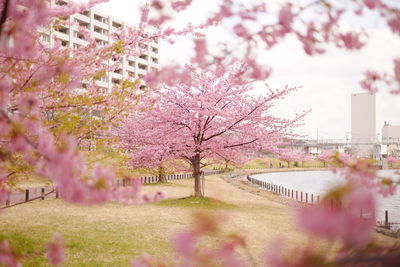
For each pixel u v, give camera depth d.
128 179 2.84
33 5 3.30
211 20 3.21
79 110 6.49
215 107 17.58
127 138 19.12
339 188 1.03
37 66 5.07
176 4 3.13
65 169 2.14
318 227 0.94
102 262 7.64
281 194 32.34
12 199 17.12
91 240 9.48
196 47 3.11
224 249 1.54
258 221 13.67
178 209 16.03
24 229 10.33
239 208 17.83
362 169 2.64
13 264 2.80
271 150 19.67
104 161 4.15
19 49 3.07
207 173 56.12
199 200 18.58
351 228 0.97
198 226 1.31
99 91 7.64
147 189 25.22
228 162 21.92
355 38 3.04
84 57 6.64
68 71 4.68
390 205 24.44
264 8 2.95
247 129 19.12
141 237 10.13
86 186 2.19
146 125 18.91
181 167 21.56
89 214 13.76
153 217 13.53
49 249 3.22
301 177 64.81
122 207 16.02
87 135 6.66
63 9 5.48
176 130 19.28
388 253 1.36
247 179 51.19
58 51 6.53
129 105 7.42
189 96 18.56
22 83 4.76
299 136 19.97
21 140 2.26
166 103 18.52
